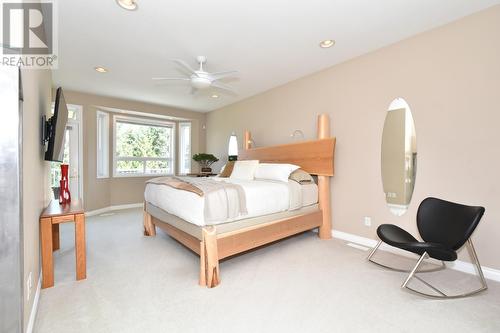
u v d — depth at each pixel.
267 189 2.73
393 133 2.81
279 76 3.79
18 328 1.24
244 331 1.53
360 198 3.12
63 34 2.54
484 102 2.20
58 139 2.29
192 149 6.28
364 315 1.69
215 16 2.25
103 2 2.04
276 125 4.30
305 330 1.54
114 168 5.42
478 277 2.21
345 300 1.86
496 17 2.13
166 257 2.71
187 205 2.32
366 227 3.07
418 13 2.24
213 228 2.17
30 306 1.55
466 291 1.98
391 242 2.04
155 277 2.24
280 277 2.23
